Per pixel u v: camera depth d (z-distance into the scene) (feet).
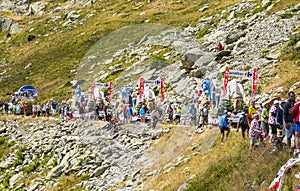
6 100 227.40
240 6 221.66
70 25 335.67
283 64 137.39
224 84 111.45
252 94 113.80
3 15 415.03
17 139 169.37
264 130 80.33
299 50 141.90
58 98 202.59
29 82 247.91
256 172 71.87
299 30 165.17
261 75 134.72
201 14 254.47
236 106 104.47
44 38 330.34
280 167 68.85
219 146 89.15
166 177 86.63
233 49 169.07
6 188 139.95
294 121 66.44
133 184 90.99
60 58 270.46
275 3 202.08
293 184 60.64
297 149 65.67
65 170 126.00
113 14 329.31
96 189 105.70
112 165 111.45
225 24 209.87
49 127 166.20
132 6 334.03
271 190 63.00
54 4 416.46
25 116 193.77
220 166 81.51
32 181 136.36
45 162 143.33
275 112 75.36
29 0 429.79
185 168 85.40
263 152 76.38
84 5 372.79
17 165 151.12
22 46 329.52
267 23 182.60
